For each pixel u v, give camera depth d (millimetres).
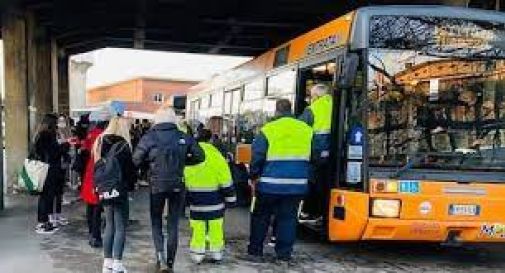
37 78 26391
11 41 21203
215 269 11031
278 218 11617
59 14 25609
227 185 11305
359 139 10953
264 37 31844
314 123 11531
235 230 14242
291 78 13477
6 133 20938
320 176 11719
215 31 30562
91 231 12352
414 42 11102
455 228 10906
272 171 11320
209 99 23062
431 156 10992
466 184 10953
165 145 10438
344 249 12625
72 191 18984
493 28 11289
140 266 11102
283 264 11422
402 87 11047
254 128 15852
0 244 12484
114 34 32719
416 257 12195
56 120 13859
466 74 11188
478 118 11141
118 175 10242
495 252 12750
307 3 23578
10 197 18359
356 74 10953
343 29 11398
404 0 21906
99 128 13164
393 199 10828
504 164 11141
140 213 16141
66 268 10945
